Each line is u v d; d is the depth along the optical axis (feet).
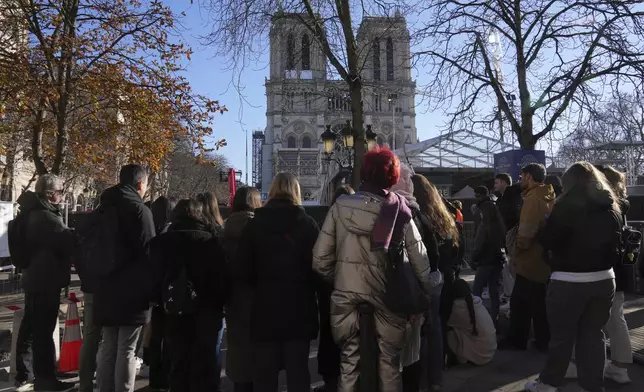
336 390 12.93
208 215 14.84
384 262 10.05
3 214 41.11
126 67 29.78
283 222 11.32
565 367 13.00
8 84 26.58
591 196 12.43
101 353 13.61
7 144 50.75
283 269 11.13
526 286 18.13
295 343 11.14
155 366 15.67
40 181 15.72
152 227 13.69
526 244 16.55
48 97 26.05
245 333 12.64
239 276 11.41
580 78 36.40
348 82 30.81
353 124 30.86
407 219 10.39
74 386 15.89
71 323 18.29
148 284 13.19
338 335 10.64
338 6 30.01
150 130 30.30
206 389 12.81
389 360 10.39
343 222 10.34
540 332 18.08
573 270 12.55
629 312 23.57
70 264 16.05
